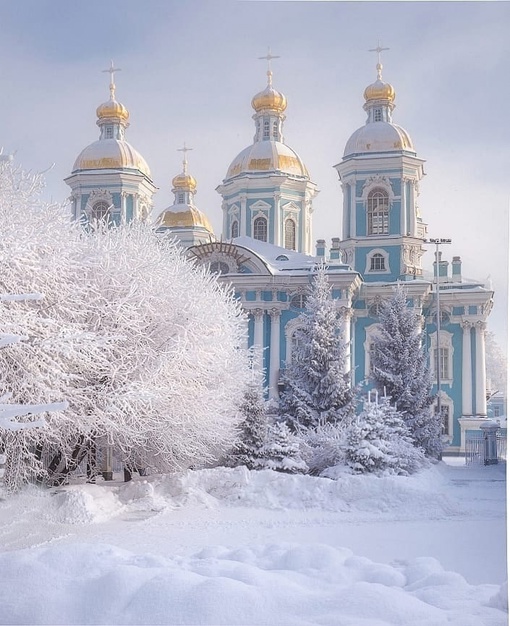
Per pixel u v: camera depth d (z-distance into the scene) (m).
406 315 31.83
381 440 20.81
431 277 42.41
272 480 17.47
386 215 42.84
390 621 5.64
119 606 5.77
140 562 6.73
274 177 46.16
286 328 39.59
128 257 16.64
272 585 6.11
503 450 31.56
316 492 16.89
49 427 14.10
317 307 28.95
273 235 46.22
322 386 27.88
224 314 18.70
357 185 43.00
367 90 44.44
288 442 21.27
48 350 13.36
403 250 42.12
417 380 30.75
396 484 16.70
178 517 14.83
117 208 39.28
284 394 28.64
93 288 15.50
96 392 14.71
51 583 6.12
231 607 5.65
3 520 13.02
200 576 6.16
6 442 14.26
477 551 11.21
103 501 15.07
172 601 5.70
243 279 39.19
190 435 17.31
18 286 14.09
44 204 14.98
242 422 21.06
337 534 12.91
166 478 17.73
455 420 41.06
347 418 25.33
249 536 12.55
